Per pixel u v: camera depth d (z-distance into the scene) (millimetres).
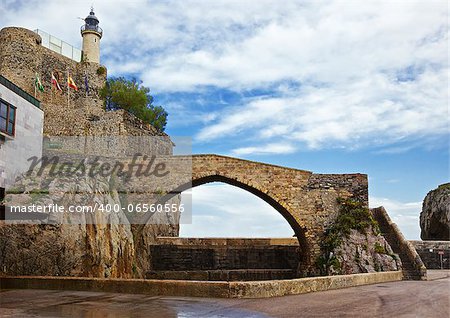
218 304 11430
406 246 29250
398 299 13227
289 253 38250
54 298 12672
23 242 19906
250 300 12180
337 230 30859
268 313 10078
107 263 24375
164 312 10172
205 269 37250
